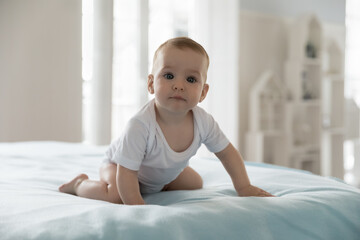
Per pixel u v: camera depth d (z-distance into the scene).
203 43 3.49
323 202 0.85
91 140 2.97
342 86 3.92
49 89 2.72
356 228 0.83
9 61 2.61
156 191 1.09
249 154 3.47
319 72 3.70
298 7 3.91
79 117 2.82
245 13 3.57
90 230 0.65
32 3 2.66
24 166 1.38
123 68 3.23
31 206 0.77
